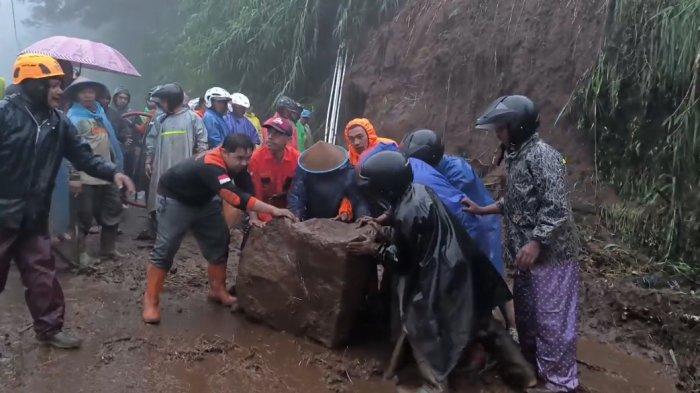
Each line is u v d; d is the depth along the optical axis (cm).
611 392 418
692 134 606
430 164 477
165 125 687
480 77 845
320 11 1188
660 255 614
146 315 486
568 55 769
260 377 410
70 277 589
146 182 790
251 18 1237
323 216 521
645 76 669
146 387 389
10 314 492
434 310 395
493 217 472
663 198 629
